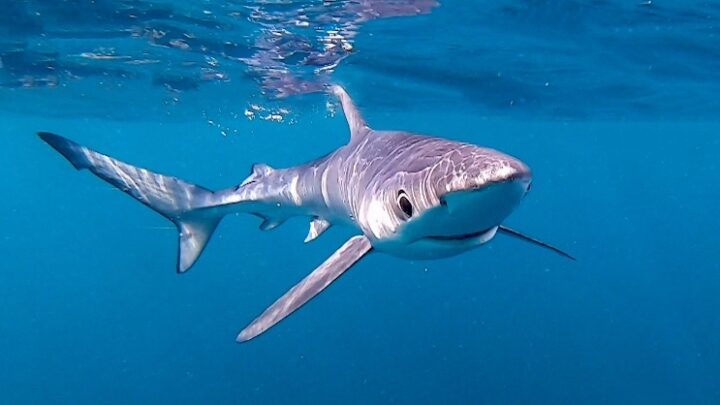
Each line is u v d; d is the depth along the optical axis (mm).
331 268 4945
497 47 14008
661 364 31359
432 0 10766
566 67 15977
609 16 11664
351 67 16000
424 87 18984
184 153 54125
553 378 27266
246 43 13500
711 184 91625
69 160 6805
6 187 99562
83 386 29625
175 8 11148
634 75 16844
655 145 42281
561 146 44219
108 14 11492
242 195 7766
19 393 28516
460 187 3465
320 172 6734
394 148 5105
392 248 4578
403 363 30703
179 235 7555
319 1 10750
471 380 27094
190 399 26469
